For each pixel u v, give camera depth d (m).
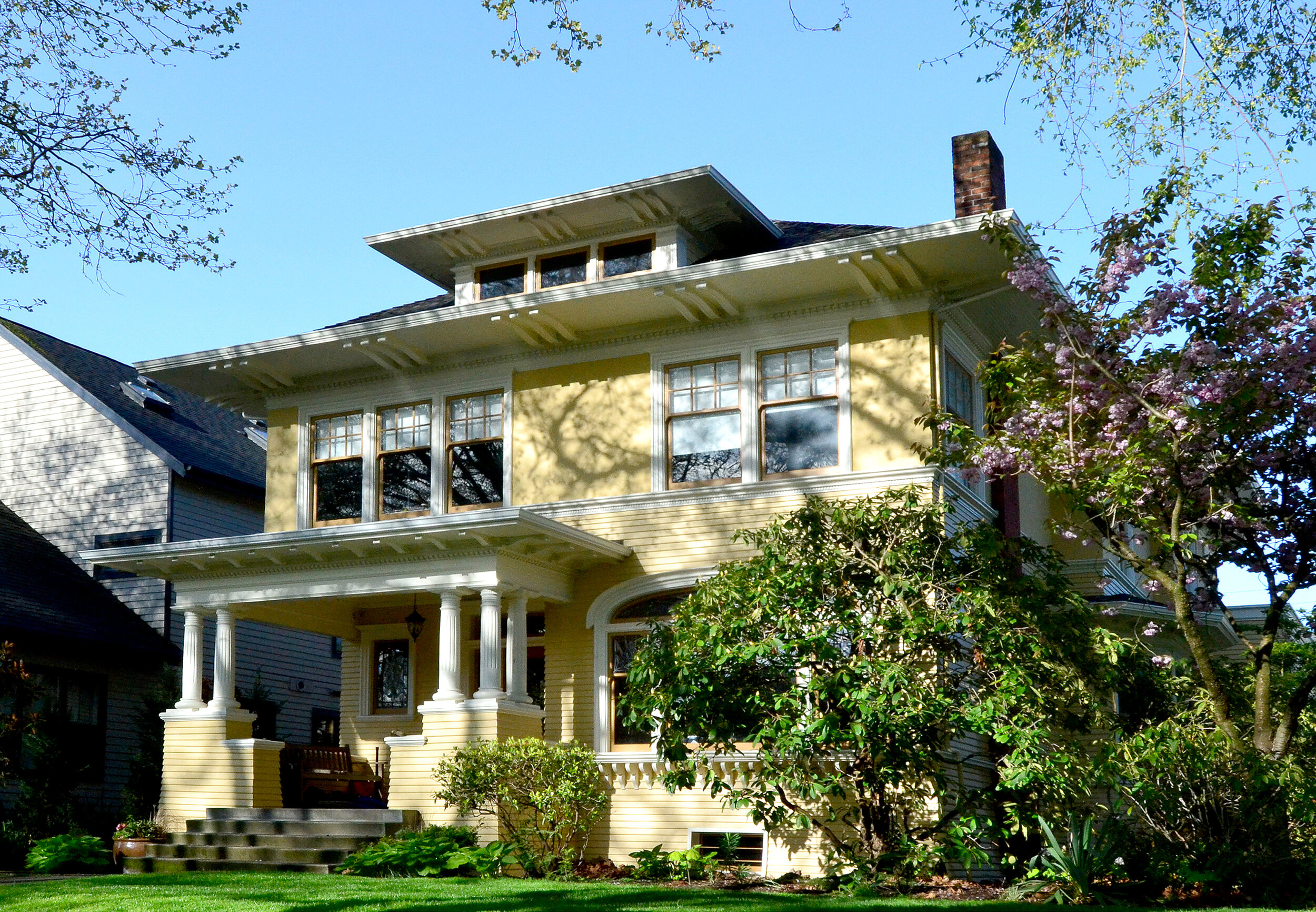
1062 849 13.26
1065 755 12.62
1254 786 12.30
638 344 18.27
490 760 15.32
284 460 20.48
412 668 19.70
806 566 13.97
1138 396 14.02
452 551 16.69
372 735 19.86
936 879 13.61
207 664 24.77
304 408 20.44
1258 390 13.61
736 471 17.39
